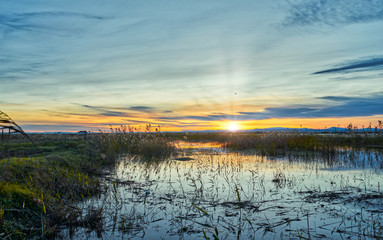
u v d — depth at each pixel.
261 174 9.11
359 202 6.04
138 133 15.45
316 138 17.47
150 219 5.17
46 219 4.78
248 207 5.77
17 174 6.51
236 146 17.89
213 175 8.98
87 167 9.12
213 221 5.07
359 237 4.33
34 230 4.49
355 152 14.69
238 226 4.83
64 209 5.20
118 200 6.30
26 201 5.16
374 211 5.45
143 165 11.10
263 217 5.23
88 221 4.95
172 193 6.86
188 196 6.59
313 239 4.29
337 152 14.61
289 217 5.21
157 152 14.08
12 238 4.13
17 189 5.41
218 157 13.57
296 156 13.68
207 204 6.00
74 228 4.75
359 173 9.28
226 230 4.68
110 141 14.58
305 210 5.59
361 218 5.09
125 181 8.09
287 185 7.58
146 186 7.57
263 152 15.32
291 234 4.49
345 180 8.19
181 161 12.22
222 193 6.83
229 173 9.32
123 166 10.80
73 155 10.50
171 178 8.59
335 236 4.38
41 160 8.18
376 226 4.72
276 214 5.38
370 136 18.02
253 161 12.16
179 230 4.69
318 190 7.04
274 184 7.71
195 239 4.36
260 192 6.89
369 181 8.06
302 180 8.20
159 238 4.39
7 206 4.79
